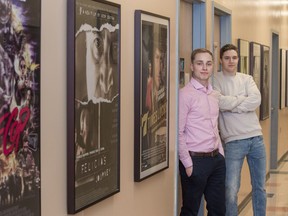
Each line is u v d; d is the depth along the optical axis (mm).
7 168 2039
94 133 2811
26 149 2174
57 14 2453
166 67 3918
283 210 6621
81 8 2621
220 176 4312
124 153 3295
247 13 7023
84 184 2713
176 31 4250
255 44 7402
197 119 4133
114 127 3076
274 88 9719
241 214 6285
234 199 4973
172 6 4152
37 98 2252
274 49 9727
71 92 2553
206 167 4145
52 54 2416
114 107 3072
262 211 5148
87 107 2719
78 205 2650
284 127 10914
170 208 4223
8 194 2049
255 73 7430
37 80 2250
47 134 2389
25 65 2150
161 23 3803
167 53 3936
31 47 2193
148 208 3732
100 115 2883
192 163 4113
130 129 3379
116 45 3068
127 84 3309
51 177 2436
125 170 3318
